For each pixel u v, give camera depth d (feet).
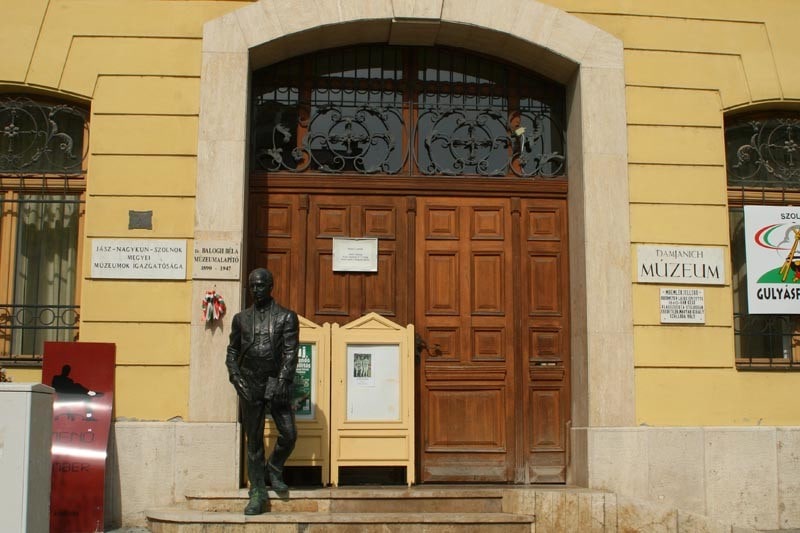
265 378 21.13
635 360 23.84
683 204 24.66
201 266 23.06
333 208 25.46
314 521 20.57
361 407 23.27
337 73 26.07
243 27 24.16
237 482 22.35
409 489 22.47
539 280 25.67
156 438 22.36
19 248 24.30
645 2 25.48
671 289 24.23
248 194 25.00
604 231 24.25
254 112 25.62
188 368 22.77
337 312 25.05
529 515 21.45
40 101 24.43
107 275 22.99
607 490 23.07
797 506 23.58
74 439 21.77
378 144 25.86
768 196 26.07
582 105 24.77
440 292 25.44
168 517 20.66
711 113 25.20
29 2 23.98
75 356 22.39
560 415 25.20
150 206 23.35
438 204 25.75
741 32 25.68
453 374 25.13
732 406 24.02
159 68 23.90
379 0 24.63
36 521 15.30
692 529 21.86
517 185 25.91
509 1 25.03
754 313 24.95
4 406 15.07
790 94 25.55
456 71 26.45
